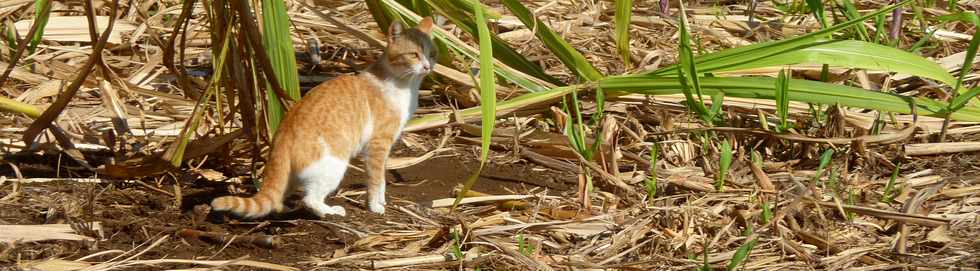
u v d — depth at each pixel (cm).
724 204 593
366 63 813
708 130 662
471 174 639
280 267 496
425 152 669
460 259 511
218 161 621
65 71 739
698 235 554
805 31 890
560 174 648
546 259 520
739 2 971
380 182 571
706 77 679
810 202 579
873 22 884
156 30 817
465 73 764
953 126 714
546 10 909
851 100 663
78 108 695
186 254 514
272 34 597
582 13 905
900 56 669
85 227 528
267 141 606
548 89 709
